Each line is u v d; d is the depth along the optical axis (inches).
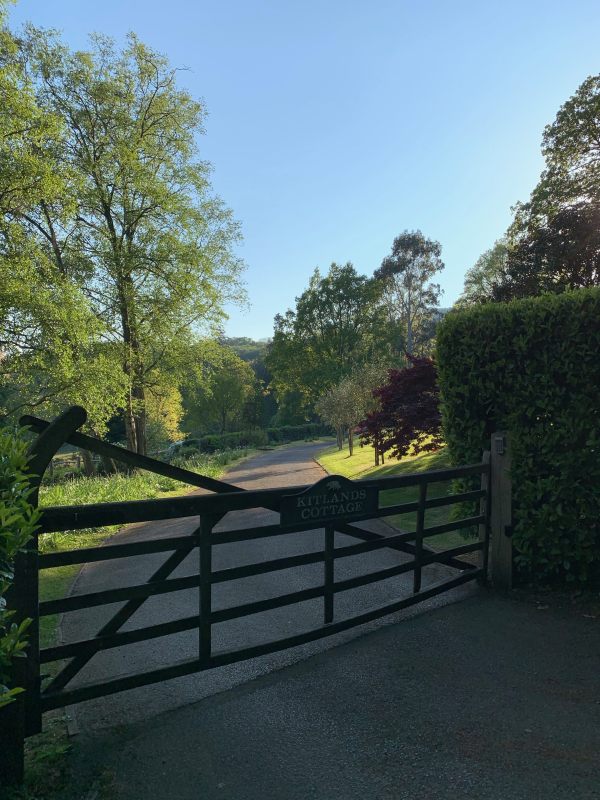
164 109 968.3
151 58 939.3
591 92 952.9
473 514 251.9
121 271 927.7
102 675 158.1
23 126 652.7
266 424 3481.8
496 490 215.6
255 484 785.6
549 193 1007.6
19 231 696.4
